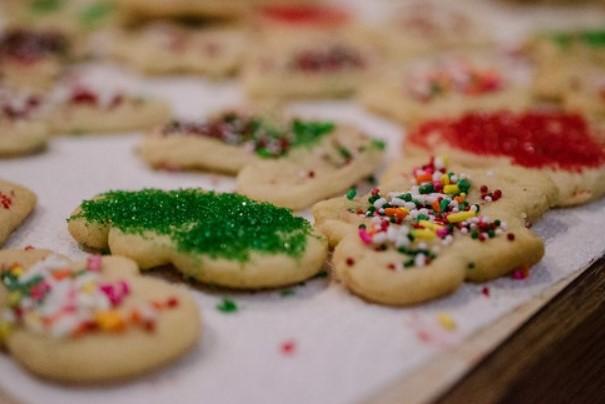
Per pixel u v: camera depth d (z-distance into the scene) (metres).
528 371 0.24
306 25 0.54
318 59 0.45
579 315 0.26
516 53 0.50
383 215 0.28
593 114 0.39
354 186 0.32
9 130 0.35
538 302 0.26
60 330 0.22
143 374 0.23
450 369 0.23
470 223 0.27
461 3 0.64
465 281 0.26
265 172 0.32
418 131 0.36
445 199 0.28
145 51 0.45
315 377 0.23
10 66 0.43
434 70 0.44
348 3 0.64
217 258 0.25
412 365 0.23
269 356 0.23
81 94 0.39
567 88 0.42
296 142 0.35
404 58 0.49
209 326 0.24
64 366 0.22
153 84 0.44
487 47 0.52
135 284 0.24
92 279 0.24
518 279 0.27
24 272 0.25
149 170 0.34
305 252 0.26
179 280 0.26
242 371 0.23
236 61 0.45
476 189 0.30
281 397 0.22
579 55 0.47
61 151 0.36
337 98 0.43
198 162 0.34
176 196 0.29
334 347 0.24
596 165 0.32
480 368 0.23
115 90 0.40
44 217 0.30
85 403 0.22
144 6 0.50
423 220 0.27
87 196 0.32
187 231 0.26
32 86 0.42
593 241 0.29
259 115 0.37
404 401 0.22
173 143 0.34
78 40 0.48
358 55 0.46
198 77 0.45
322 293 0.26
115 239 0.27
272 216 0.27
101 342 0.22
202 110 0.40
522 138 0.34
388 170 0.33
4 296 0.24
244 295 0.26
